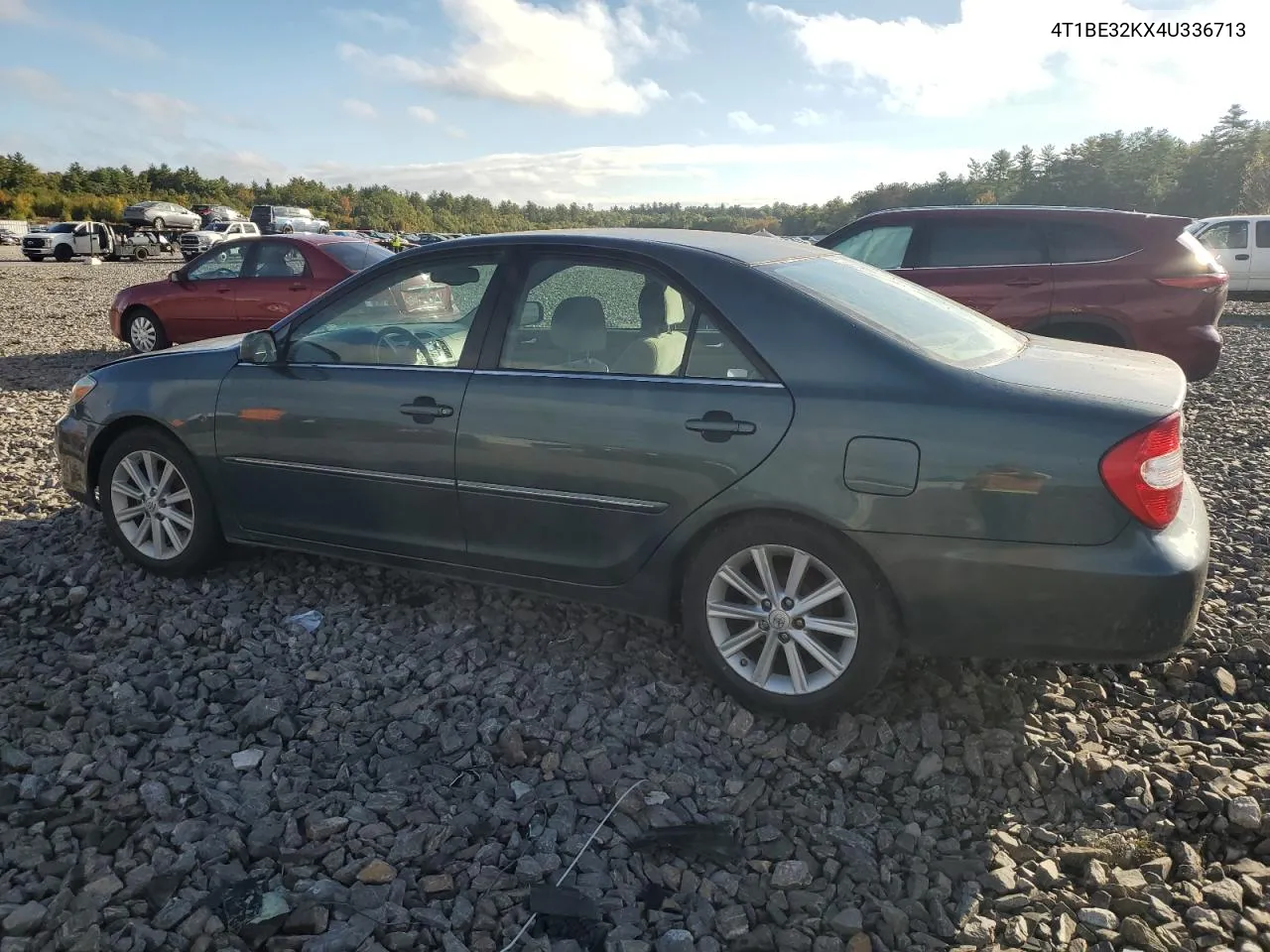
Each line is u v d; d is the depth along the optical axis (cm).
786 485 310
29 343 1324
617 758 312
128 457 444
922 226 818
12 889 245
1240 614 414
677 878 258
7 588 432
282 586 438
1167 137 11050
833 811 287
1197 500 335
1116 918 245
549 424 346
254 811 279
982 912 249
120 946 226
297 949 228
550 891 250
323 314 409
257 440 410
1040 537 288
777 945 237
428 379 374
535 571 364
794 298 325
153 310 1123
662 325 341
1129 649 291
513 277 371
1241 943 234
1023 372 316
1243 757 312
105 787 290
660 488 330
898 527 299
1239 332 1516
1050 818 286
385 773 302
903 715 336
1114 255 770
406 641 390
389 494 385
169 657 374
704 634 336
